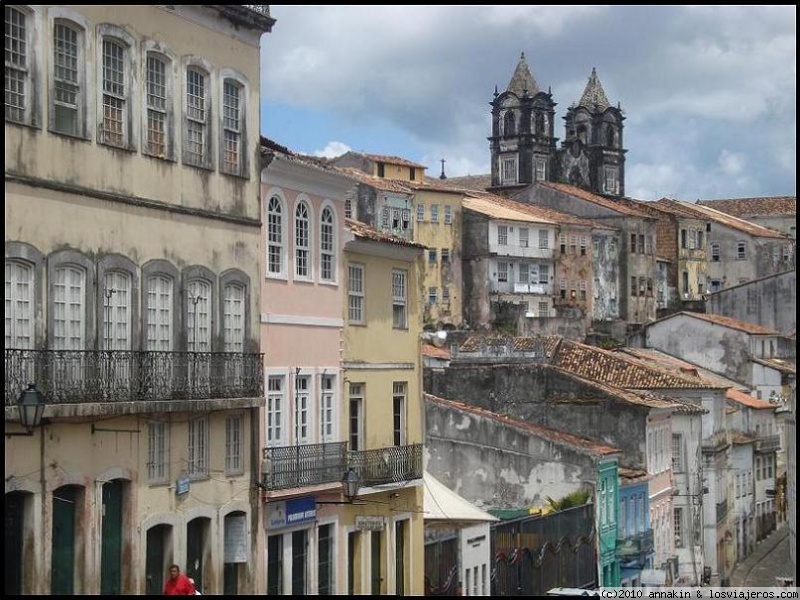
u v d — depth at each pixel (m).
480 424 55.84
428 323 110.31
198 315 34.72
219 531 35.19
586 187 149.50
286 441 38.44
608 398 61.94
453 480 55.94
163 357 32.75
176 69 34.00
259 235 37.19
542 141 145.38
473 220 119.06
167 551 33.28
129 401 31.20
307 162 39.50
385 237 43.66
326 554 40.09
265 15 37.12
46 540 29.14
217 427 35.16
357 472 40.19
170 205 33.66
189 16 34.41
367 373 42.84
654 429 64.56
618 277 130.38
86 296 30.89
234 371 35.16
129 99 32.44
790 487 76.12
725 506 76.31
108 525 31.39
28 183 29.16
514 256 120.31
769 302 108.06
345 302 41.66
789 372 91.06
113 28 31.83
